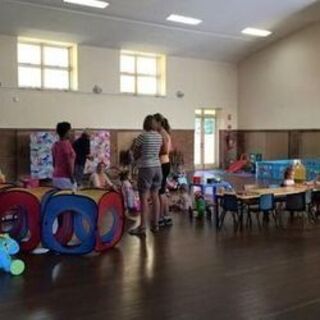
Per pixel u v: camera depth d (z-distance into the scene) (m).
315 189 7.23
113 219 5.35
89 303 3.62
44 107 12.61
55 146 5.72
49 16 11.33
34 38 12.30
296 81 14.83
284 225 6.70
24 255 5.01
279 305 3.58
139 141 5.90
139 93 14.52
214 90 16.20
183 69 15.38
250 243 5.58
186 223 6.79
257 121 16.20
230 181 12.34
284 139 15.31
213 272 4.41
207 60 15.94
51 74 13.02
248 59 16.34
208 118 16.53
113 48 13.75
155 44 13.89
